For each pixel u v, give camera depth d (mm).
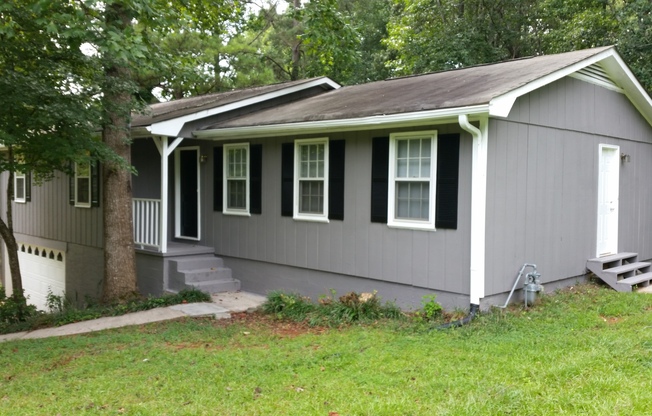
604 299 8305
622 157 10812
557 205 9016
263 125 9562
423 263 8117
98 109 8969
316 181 9734
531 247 8453
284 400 4711
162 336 7445
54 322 8883
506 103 7035
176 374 5617
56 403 4875
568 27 16812
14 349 7074
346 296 8211
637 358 5172
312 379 5250
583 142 9656
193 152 12406
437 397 4535
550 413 4047
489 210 7648
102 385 5336
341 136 9195
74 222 14484
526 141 8289
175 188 12750
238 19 14664
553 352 5613
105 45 7414
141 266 11477
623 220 10930
